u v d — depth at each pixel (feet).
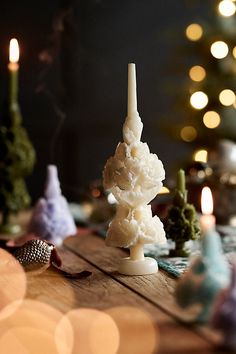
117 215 2.38
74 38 5.92
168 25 6.25
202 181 3.67
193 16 6.26
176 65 5.66
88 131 6.10
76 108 6.02
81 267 2.57
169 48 6.23
